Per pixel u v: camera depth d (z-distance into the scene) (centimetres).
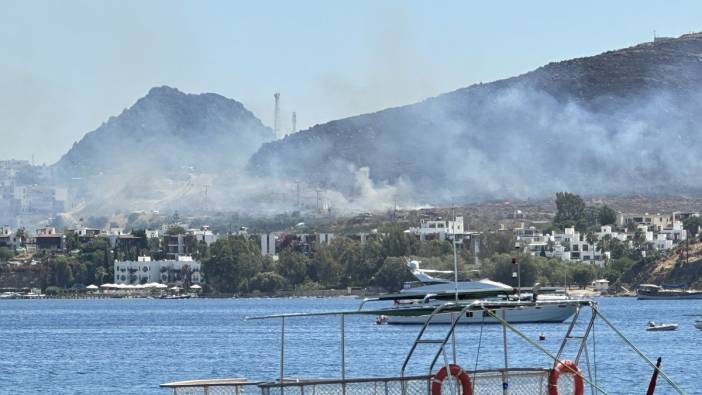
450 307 8569
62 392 17588
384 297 9269
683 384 17138
